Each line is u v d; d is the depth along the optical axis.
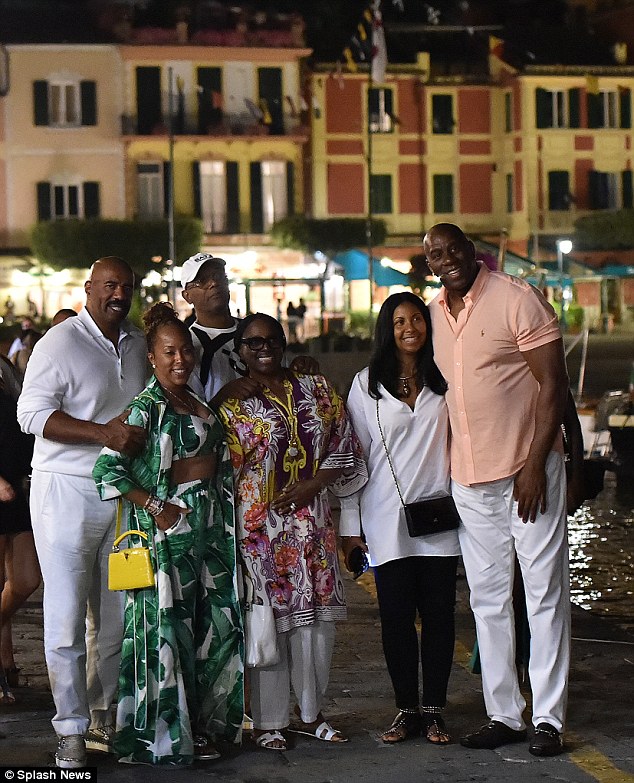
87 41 57.56
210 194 58.84
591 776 6.57
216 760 6.91
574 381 37.41
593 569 12.73
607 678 8.51
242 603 6.97
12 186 57.47
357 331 50.62
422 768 6.73
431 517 7.18
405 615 7.26
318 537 7.11
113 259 7.17
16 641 9.87
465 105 62.34
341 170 61.25
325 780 6.56
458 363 7.09
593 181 62.22
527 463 6.97
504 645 7.15
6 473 8.23
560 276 52.72
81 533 6.96
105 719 7.28
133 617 6.81
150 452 6.82
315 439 7.08
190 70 58.34
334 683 8.46
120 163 57.91
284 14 60.66
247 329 7.07
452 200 62.47
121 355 7.18
